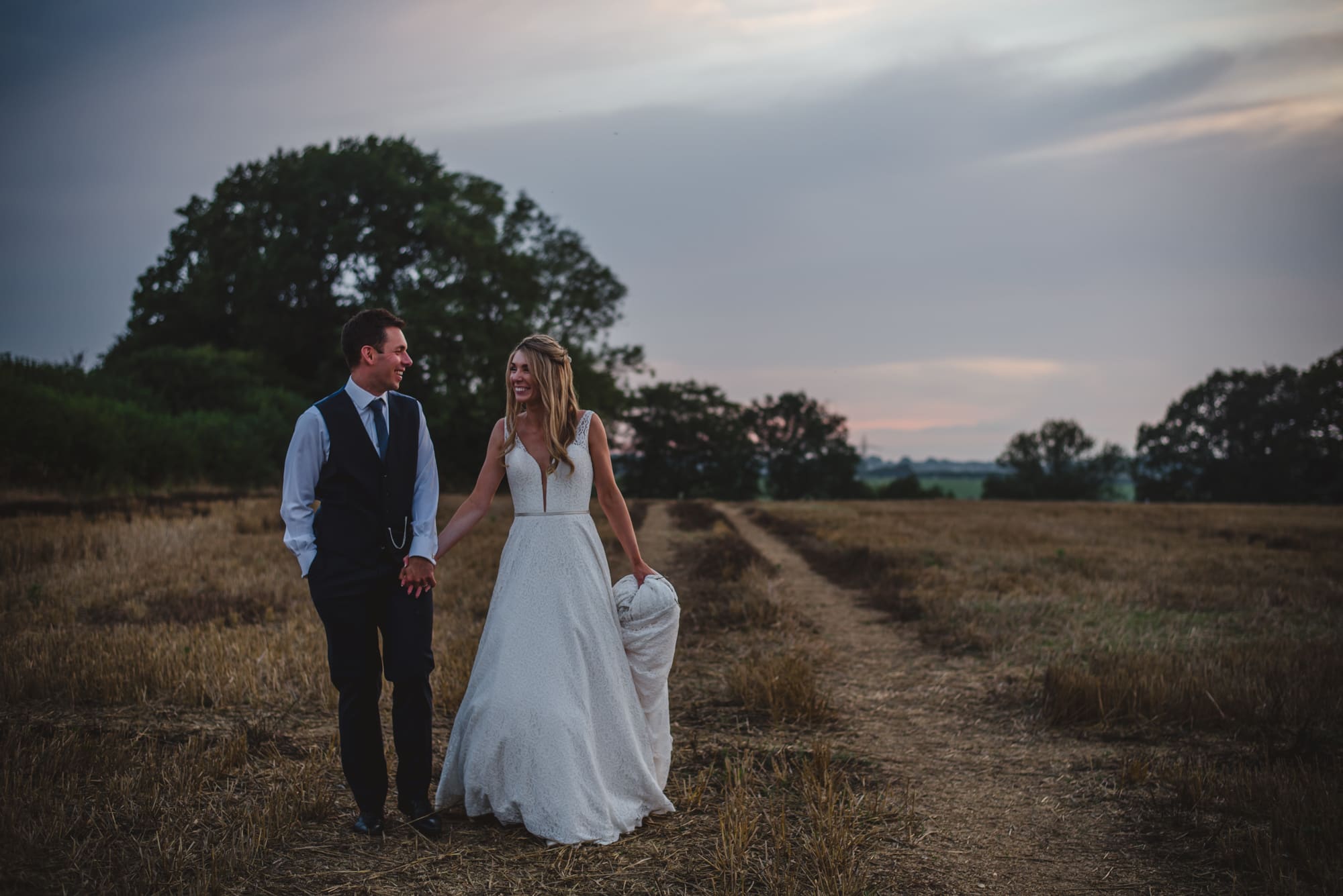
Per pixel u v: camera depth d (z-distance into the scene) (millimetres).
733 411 72062
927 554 13125
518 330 39750
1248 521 23359
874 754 4523
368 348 3322
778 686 5336
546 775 3260
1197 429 73312
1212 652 6406
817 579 11539
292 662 5570
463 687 5129
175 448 24391
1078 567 11758
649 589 3676
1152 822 3607
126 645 5695
